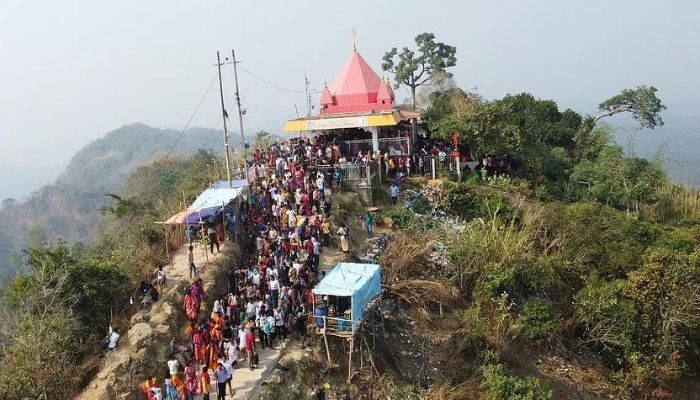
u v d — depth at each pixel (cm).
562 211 3731
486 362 2641
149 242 3312
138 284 2820
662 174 4975
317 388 2306
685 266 3005
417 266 3195
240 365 2364
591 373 2909
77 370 2353
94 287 2638
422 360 2680
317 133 5156
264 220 3362
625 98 6216
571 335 3083
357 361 2480
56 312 2453
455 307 3016
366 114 4162
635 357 2859
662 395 2870
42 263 2636
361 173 3812
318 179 3522
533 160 4638
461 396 2436
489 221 3631
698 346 3070
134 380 2231
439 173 4188
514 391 2339
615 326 2939
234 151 4388
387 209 3788
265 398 2191
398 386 2434
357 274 2516
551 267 3209
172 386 2084
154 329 2436
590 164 4850
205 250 3059
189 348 2455
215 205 3050
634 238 3616
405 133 4581
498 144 4269
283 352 2427
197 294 2564
